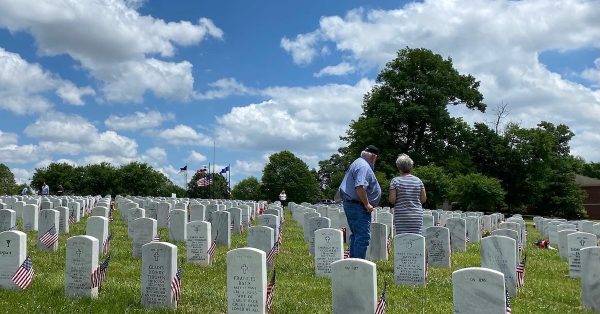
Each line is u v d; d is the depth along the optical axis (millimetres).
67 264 8828
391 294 9742
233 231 20500
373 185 10578
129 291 9227
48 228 14867
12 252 9375
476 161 66562
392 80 59375
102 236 13805
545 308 9281
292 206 34812
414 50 59750
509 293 10328
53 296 8742
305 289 9945
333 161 128125
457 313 7246
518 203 66875
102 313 7863
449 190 51312
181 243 16234
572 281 12109
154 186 101562
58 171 104812
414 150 58750
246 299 8008
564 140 96000
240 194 122000
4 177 110500
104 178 100125
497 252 10508
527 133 65188
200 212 21047
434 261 13133
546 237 23609
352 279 7672
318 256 11523
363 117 61219
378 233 13805
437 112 58000
